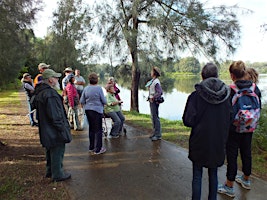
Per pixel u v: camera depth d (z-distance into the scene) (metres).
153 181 3.81
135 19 10.06
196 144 2.86
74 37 10.79
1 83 7.93
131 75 11.62
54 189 3.55
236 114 3.19
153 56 9.95
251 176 3.91
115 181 3.82
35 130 7.02
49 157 3.87
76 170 4.25
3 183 3.61
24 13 6.05
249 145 3.41
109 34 10.47
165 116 11.68
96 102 4.94
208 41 9.61
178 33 9.75
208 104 2.78
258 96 3.29
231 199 3.26
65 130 3.64
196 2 9.42
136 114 10.09
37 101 3.55
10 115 9.63
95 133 5.05
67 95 7.24
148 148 5.38
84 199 3.29
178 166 4.38
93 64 11.38
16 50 6.53
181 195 3.38
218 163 2.85
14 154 4.89
